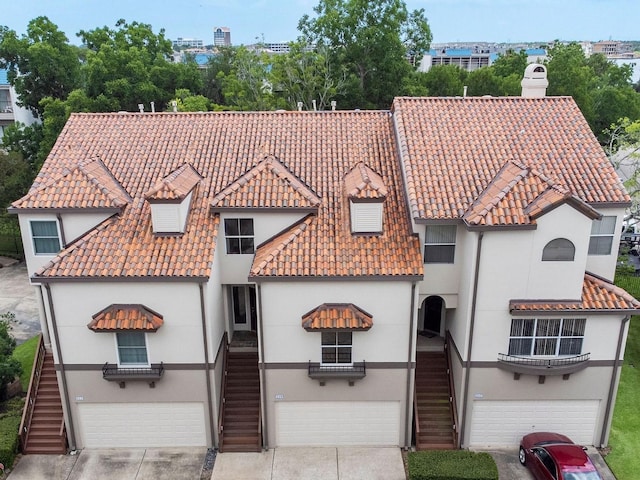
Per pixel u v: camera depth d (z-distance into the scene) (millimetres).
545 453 19859
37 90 54781
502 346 20828
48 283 19922
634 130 33656
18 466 21422
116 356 21062
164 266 20031
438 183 21578
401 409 21891
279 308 20391
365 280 19828
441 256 21516
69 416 21906
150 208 22062
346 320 19891
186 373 21344
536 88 28156
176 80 59031
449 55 142625
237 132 26250
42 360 24000
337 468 21188
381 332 20750
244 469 21172
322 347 20969
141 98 52719
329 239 21000
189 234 21281
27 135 49781
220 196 21984
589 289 20531
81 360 21156
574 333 20625
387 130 26344
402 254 20453
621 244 39844
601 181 21344
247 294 24609
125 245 20891
